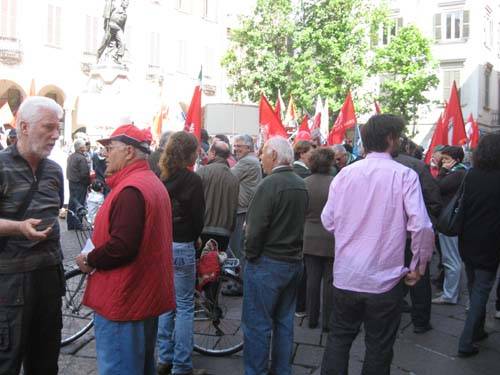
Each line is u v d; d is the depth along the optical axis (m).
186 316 4.63
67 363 4.88
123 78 20.16
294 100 28.41
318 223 5.85
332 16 27.69
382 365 3.69
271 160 4.45
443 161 7.48
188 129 8.55
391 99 31.34
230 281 5.64
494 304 7.43
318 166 5.89
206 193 6.45
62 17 32.34
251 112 17.52
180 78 38.59
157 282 3.39
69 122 32.84
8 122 18.44
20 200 3.33
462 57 38.09
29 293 3.35
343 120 12.12
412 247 3.63
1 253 3.30
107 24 20.28
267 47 28.84
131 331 3.32
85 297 3.41
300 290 6.62
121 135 3.39
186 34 38.91
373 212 3.67
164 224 3.44
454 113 9.86
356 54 28.28
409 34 30.52
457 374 4.97
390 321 3.69
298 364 5.09
